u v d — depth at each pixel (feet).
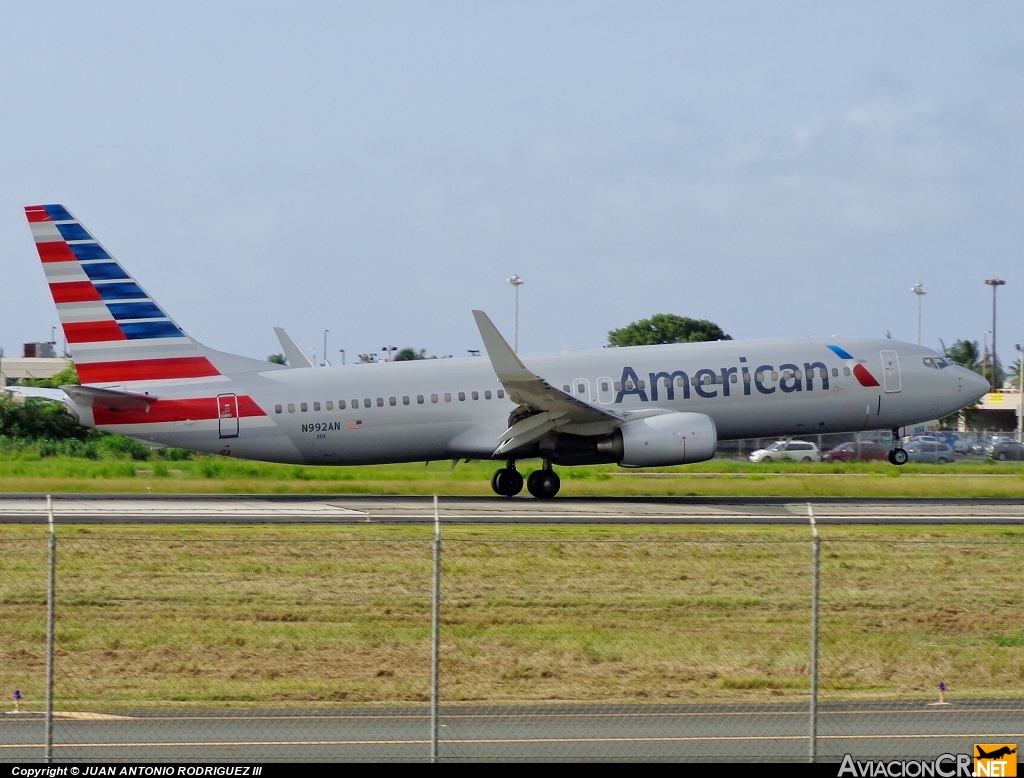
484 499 522.88
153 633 275.18
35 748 195.52
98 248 508.12
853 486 602.03
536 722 212.84
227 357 518.78
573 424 510.17
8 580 319.47
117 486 574.15
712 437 510.17
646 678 247.09
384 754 194.18
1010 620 296.92
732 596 311.47
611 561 347.97
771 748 199.00
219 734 203.41
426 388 521.24
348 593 309.42
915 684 247.70
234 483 589.73
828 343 556.51
